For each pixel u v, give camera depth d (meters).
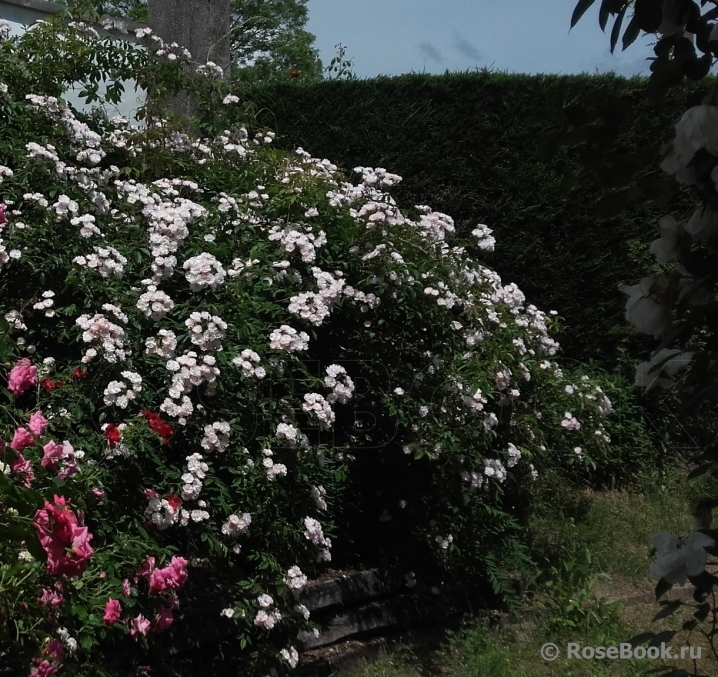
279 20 23.05
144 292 3.30
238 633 3.30
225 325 3.10
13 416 2.64
